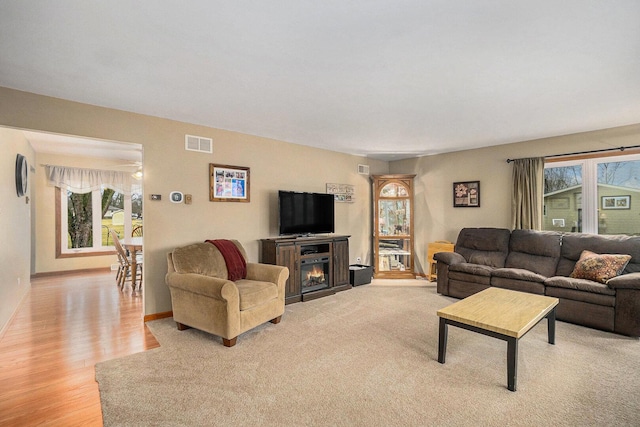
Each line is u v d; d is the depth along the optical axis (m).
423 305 4.27
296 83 2.78
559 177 4.76
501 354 2.79
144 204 3.66
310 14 1.80
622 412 1.98
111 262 7.21
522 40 2.09
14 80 2.71
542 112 3.59
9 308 3.68
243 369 2.53
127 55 2.28
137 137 3.61
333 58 2.33
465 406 2.04
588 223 4.46
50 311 4.07
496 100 3.20
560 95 3.07
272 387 2.27
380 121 3.94
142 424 1.88
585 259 3.72
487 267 4.33
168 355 2.78
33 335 3.26
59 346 2.98
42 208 6.41
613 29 1.96
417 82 2.76
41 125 3.04
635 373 2.46
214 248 3.79
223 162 4.30
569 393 2.19
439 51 2.23
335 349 2.89
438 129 4.31
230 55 2.28
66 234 6.73
